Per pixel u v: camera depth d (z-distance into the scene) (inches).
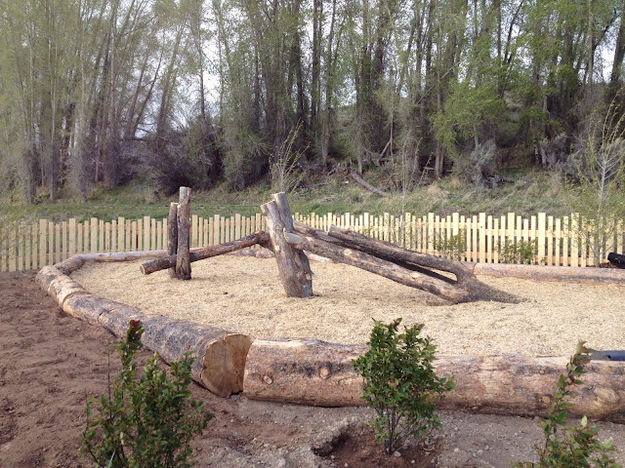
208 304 255.3
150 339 169.3
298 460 106.2
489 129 936.3
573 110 906.1
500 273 355.6
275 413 132.3
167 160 1058.7
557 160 876.6
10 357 170.7
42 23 970.7
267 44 1051.9
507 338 183.5
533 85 927.0
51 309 249.8
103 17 1108.5
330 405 133.4
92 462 101.6
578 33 982.4
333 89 1050.7
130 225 487.5
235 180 1019.9
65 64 994.7
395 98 978.1
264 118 1079.6
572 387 119.4
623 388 117.3
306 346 138.2
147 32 1211.9
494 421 124.2
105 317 208.1
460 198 779.4
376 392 103.8
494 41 979.9
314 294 285.9
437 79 990.4
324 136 1061.8
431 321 212.1
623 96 884.6
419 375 101.2
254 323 213.0
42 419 120.8
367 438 118.0
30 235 415.2
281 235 272.8
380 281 341.1
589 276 325.7
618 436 115.1
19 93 952.3
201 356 140.6
